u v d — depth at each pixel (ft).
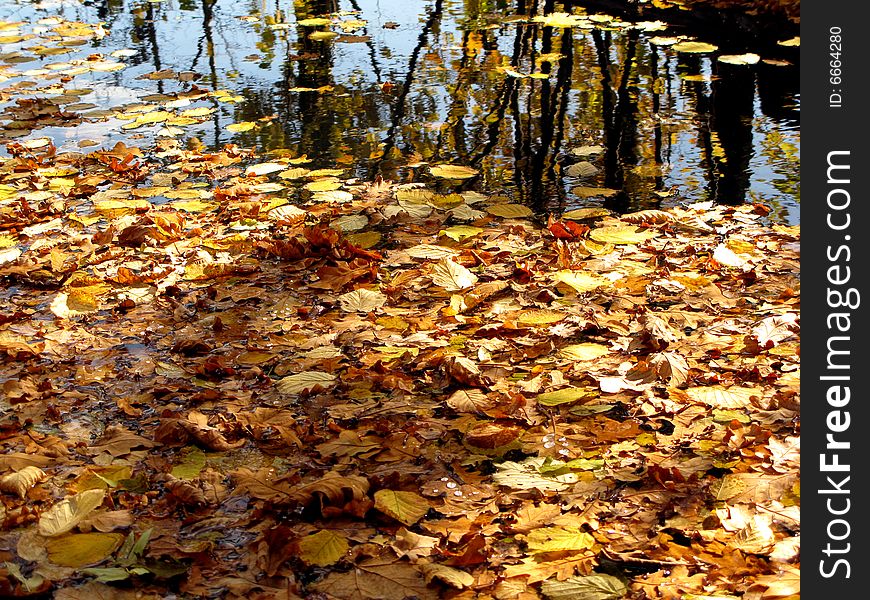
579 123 17.11
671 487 6.98
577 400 8.37
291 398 8.56
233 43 24.30
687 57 20.85
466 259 11.73
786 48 21.24
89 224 13.26
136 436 7.92
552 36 23.20
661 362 8.76
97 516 6.83
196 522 6.81
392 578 6.13
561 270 11.25
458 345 9.45
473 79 20.10
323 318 10.24
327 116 18.19
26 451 7.72
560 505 6.88
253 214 13.50
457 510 6.85
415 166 15.43
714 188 13.92
